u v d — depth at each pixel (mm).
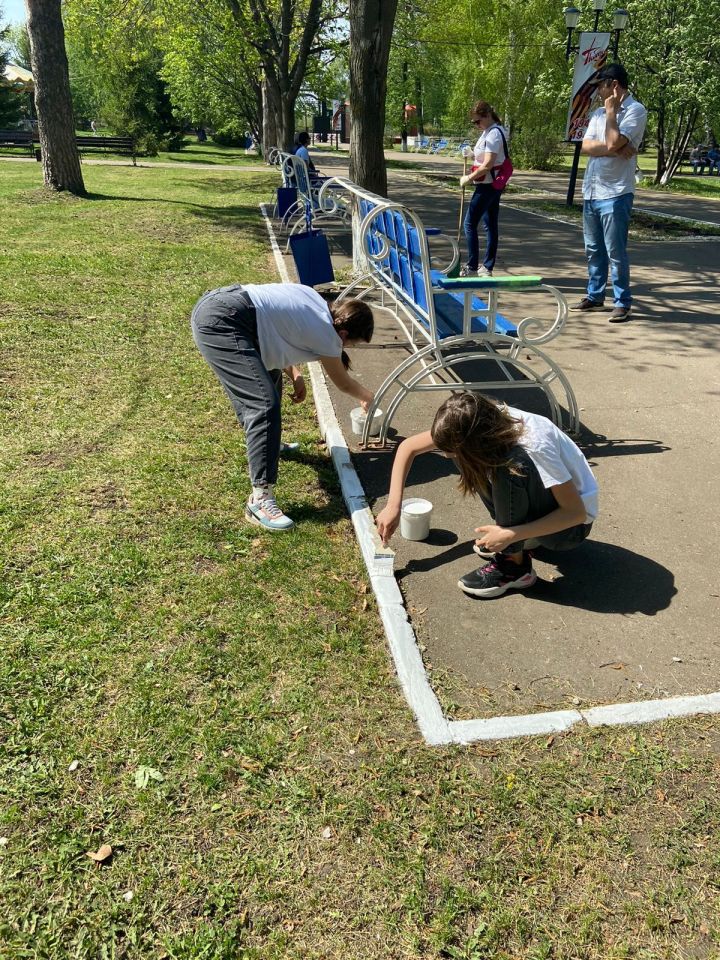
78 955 1656
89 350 5617
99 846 1902
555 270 9414
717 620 2814
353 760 2172
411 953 1676
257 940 1701
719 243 11508
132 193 15266
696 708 2371
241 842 1922
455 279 4008
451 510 3609
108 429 4340
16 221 10922
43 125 13297
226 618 2754
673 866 1881
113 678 2441
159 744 2199
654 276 9086
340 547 3266
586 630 2752
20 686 2391
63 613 2734
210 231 10859
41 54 12836
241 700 2375
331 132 55969
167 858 1877
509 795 2064
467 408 2594
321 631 2713
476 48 31531
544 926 1737
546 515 2770
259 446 3338
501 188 7973
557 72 27141
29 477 3740
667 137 24766
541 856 1901
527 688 2463
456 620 2797
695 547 3297
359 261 7988
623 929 1735
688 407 4934
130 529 3316
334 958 1664
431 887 1822
